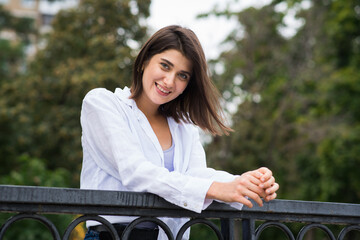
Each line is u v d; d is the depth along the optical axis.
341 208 1.87
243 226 1.78
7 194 1.42
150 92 1.97
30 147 15.18
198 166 2.11
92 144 1.92
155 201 1.64
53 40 16.05
